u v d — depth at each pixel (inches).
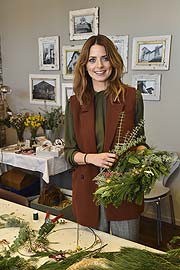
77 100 61.0
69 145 63.4
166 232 118.7
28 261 45.9
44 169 118.6
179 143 121.4
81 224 60.1
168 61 117.7
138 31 122.6
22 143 140.6
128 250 33.3
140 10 120.5
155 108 124.4
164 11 115.5
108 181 43.4
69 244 51.9
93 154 58.0
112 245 51.5
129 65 127.0
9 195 77.7
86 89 59.6
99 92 59.6
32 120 136.4
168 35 116.0
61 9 141.0
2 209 66.8
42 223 60.1
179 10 112.3
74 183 62.9
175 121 121.0
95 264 29.5
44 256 47.1
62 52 144.5
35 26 151.1
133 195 41.2
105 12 129.1
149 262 30.0
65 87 146.8
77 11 135.6
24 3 152.3
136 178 41.8
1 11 161.3
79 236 54.9
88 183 59.8
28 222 60.4
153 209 129.6
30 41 154.6
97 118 59.7
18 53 160.4
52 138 140.6
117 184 41.8
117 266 29.2
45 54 150.2
